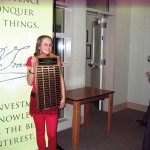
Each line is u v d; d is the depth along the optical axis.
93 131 3.69
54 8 2.75
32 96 2.36
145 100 4.85
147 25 4.70
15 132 2.62
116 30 4.59
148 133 2.52
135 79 4.98
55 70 2.35
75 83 3.81
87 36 4.98
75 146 3.05
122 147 3.12
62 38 3.70
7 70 2.48
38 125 2.42
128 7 4.82
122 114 4.63
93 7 4.33
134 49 4.94
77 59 3.79
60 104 2.44
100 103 4.89
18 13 2.49
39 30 2.66
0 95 2.46
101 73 4.82
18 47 2.53
